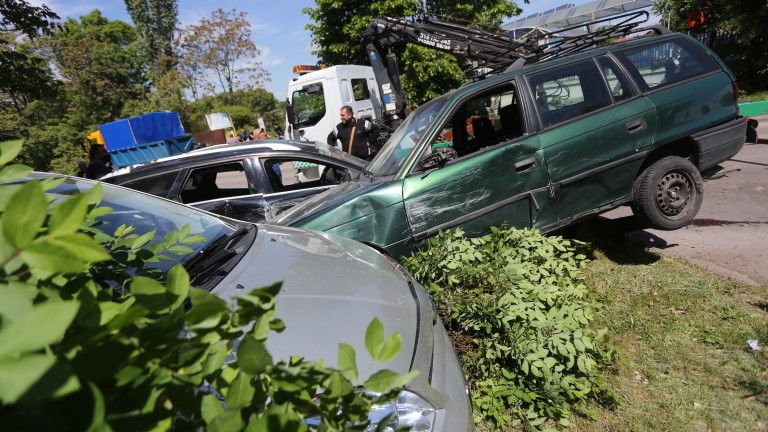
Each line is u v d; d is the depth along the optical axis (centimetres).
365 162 565
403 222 374
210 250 262
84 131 2958
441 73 1850
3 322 52
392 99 950
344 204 369
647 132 414
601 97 417
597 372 271
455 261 308
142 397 67
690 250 439
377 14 1817
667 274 387
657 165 415
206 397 78
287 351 170
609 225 473
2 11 679
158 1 5288
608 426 239
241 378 79
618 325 323
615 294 365
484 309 279
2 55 688
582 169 405
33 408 51
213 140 3103
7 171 101
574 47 484
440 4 2008
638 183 419
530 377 262
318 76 1124
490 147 395
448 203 381
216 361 80
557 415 249
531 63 482
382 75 934
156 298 75
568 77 418
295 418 79
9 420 50
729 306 324
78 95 3141
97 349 62
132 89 3694
